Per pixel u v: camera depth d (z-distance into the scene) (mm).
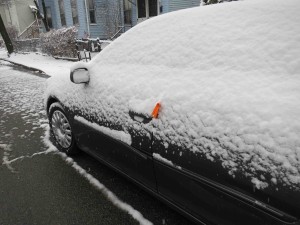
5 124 5062
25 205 2721
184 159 1842
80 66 2838
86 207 2654
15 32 21719
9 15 32188
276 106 1427
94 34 18156
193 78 1893
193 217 1964
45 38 15219
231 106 1594
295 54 1518
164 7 13477
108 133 2600
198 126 1737
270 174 1371
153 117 2049
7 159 3686
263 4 1799
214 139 1640
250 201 1481
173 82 1998
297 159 1285
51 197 2828
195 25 2074
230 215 1637
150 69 2244
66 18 19812
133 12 16219
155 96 2072
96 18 17906
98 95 2725
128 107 2309
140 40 2461
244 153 1484
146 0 15188
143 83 2225
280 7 1708
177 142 1876
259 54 1646
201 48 1948
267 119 1428
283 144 1341
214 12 2020
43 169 3389
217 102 1672
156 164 2107
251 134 1465
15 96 7180
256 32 1723
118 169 2682
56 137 3850
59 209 2643
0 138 4410
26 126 4918
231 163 1549
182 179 1906
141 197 2775
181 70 2008
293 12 1641
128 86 2363
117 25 16875
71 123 3346
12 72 11938
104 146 2766
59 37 14039
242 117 1526
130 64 2477
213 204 1731
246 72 1654
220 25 1922
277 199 1352
